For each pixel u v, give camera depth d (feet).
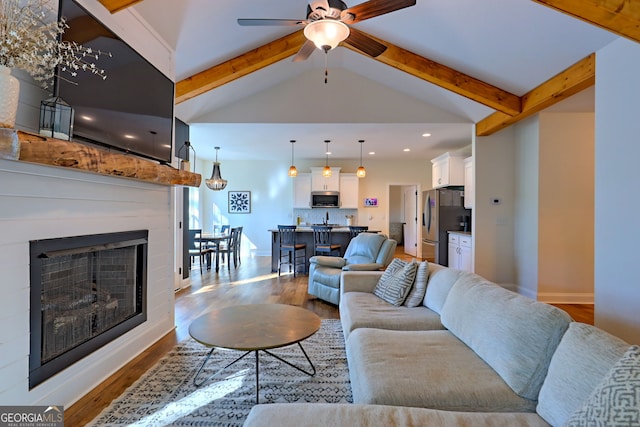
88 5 6.92
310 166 28.68
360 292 10.10
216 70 12.72
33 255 5.72
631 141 7.86
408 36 11.80
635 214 7.77
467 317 6.17
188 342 9.68
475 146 16.19
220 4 9.65
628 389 2.84
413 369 5.08
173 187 10.98
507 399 4.43
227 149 23.77
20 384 5.46
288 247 19.49
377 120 16.29
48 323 6.20
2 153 4.56
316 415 3.93
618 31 7.08
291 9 10.91
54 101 5.70
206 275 19.84
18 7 5.22
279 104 16.28
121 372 7.84
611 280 8.35
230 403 6.49
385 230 28.40
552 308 4.75
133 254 8.88
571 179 14.17
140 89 8.46
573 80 10.09
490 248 16.14
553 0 6.96
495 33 9.95
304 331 6.89
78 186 6.73
